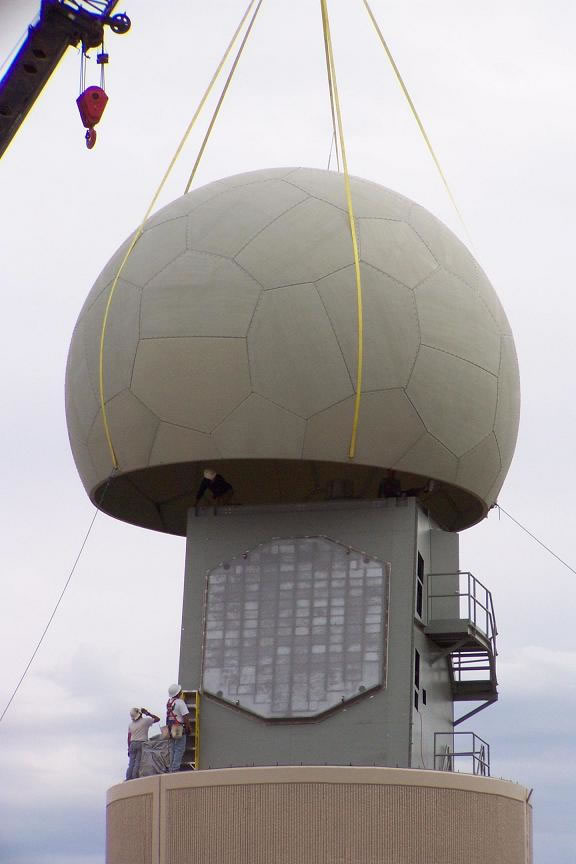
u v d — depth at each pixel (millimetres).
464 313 34312
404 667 32656
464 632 34094
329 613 33438
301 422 32562
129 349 33750
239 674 33469
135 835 31969
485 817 31516
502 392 35062
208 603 34156
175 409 33125
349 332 32688
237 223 34094
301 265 33094
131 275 34531
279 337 32562
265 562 34125
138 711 33406
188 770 32688
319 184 35219
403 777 30797
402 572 33375
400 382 32875
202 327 33000
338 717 32656
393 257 33812
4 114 43250
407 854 30422
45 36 41469
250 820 30688
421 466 33531
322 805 30516
